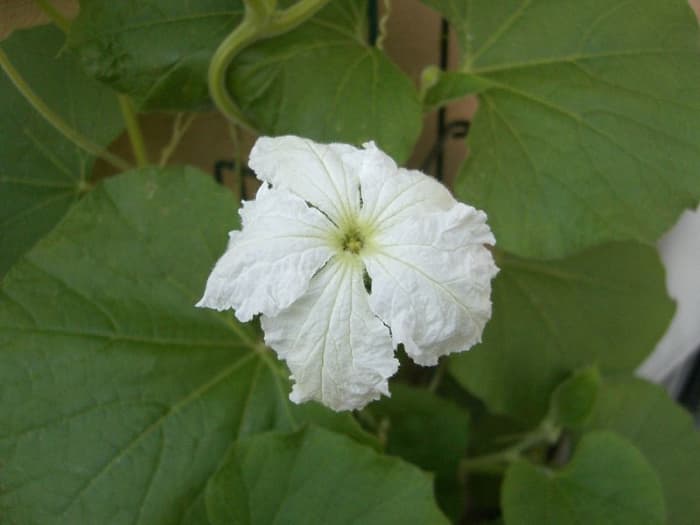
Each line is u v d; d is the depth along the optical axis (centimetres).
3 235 28
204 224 26
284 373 26
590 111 28
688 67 28
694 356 45
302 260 20
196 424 25
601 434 30
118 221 26
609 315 35
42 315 24
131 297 25
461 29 29
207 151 34
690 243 37
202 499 24
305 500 23
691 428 35
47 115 26
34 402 23
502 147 28
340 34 28
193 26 26
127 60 25
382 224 21
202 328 26
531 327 34
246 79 26
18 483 23
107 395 24
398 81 27
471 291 20
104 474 23
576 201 28
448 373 39
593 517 29
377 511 23
